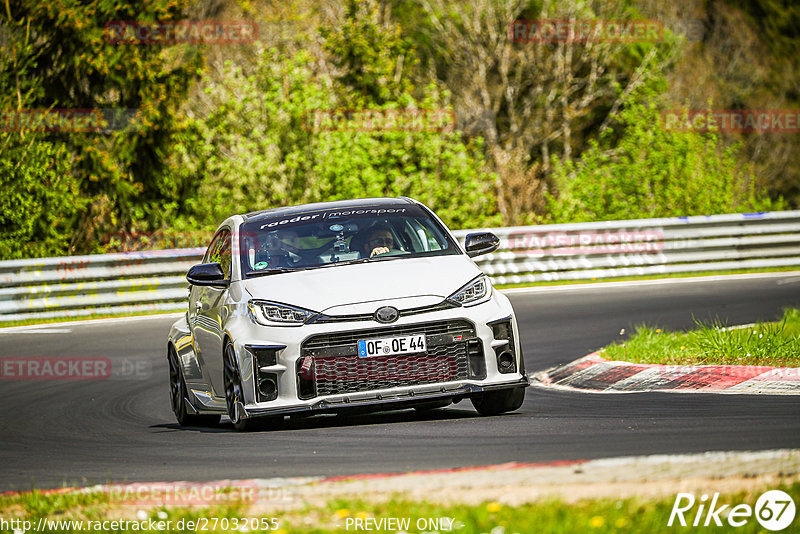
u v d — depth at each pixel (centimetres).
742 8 17662
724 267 7625
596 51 14750
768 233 7738
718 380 3328
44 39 10000
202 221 9994
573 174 10300
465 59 15038
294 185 9706
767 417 2588
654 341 4000
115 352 5150
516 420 2783
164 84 10125
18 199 8875
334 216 3152
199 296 3253
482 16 14975
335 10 13438
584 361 3931
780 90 17325
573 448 2280
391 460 2286
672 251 7562
